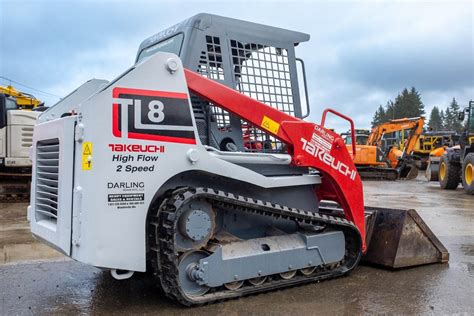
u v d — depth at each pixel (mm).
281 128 4234
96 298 3955
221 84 4090
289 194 4531
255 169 4270
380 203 11461
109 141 3420
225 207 4023
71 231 3502
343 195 4613
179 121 3689
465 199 12641
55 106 4773
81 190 3395
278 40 4797
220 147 4320
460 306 3846
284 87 4824
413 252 4996
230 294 3832
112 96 3439
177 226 3676
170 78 3670
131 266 3525
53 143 4008
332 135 4539
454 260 5391
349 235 4734
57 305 3785
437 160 19656
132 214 3514
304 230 4594
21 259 5348
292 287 4277
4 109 5090
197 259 3777
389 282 4488
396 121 23766
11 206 10125
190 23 4301
